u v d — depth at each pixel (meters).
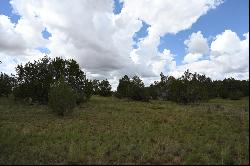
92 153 11.51
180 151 11.78
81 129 17.11
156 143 13.46
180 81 40.66
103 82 58.22
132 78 45.91
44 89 32.25
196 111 27.34
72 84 34.09
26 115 23.36
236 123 19.86
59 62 34.22
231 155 11.41
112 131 16.42
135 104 35.94
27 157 10.92
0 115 22.94
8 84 42.03
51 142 13.40
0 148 12.30
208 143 13.19
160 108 31.27
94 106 32.09
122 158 10.97
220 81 69.88
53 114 24.31
